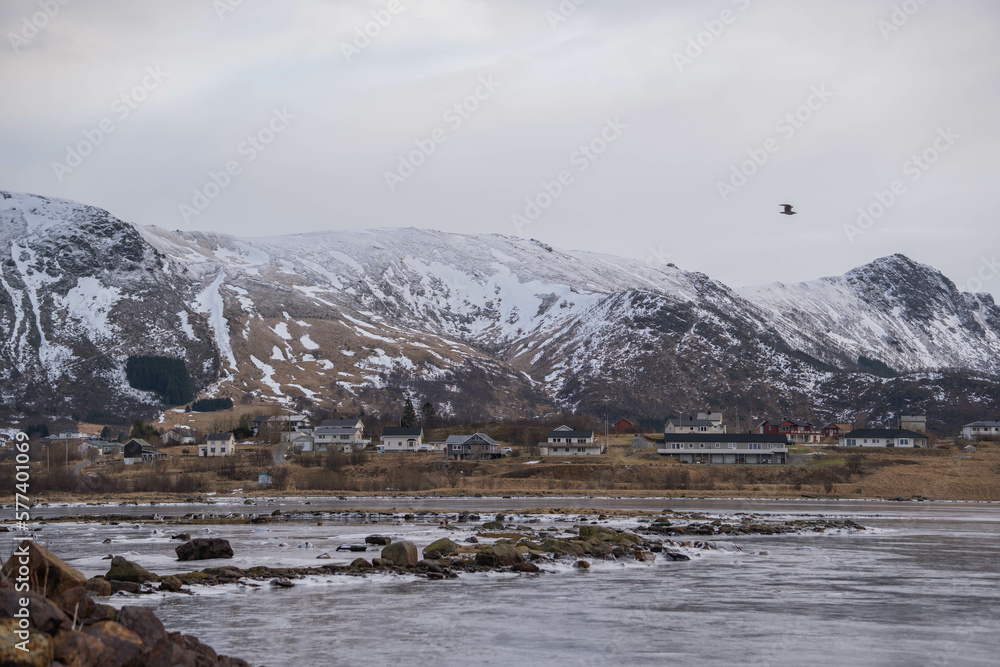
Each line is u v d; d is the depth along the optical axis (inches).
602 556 2999.5
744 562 2982.3
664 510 5201.8
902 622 2048.5
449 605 2138.3
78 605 1354.6
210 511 5226.4
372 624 1920.5
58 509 5428.2
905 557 3139.8
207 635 1798.7
